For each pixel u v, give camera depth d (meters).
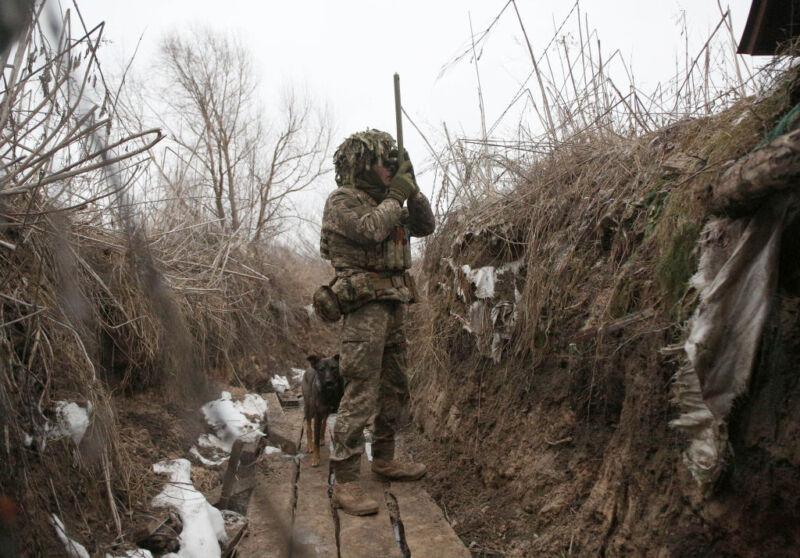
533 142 4.39
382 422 3.72
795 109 1.88
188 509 2.77
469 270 4.13
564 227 3.46
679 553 1.89
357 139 3.43
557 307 3.20
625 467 2.28
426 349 4.64
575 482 2.66
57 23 0.79
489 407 3.61
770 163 1.63
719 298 1.86
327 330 8.70
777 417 1.70
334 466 3.35
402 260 3.51
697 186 2.28
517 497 2.98
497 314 3.71
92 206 3.68
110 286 3.55
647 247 2.62
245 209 8.64
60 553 2.04
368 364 3.35
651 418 2.22
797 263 1.78
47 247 2.85
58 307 2.81
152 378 3.75
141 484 2.82
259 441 4.25
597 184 3.39
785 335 1.73
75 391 2.68
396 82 3.53
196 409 3.87
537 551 2.59
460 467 3.63
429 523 3.07
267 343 6.84
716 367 1.82
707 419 1.84
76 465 2.45
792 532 1.63
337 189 3.47
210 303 5.38
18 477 2.03
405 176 3.37
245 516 3.17
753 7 2.53
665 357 2.19
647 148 3.19
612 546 2.21
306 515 3.20
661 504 2.05
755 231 1.82
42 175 2.45
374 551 2.80
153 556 2.43
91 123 1.48
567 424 2.90
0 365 2.18
